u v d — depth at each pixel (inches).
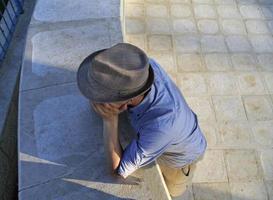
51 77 101.9
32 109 93.4
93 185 79.0
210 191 126.3
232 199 125.1
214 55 170.1
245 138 140.9
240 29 183.8
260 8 195.8
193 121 76.2
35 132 88.3
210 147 137.6
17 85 122.3
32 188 78.7
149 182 79.1
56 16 122.3
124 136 84.0
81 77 63.7
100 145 85.6
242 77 161.6
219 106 150.7
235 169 132.0
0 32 132.2
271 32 183.3
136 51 60.2
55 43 112.4
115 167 74.5
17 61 127.1
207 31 181.5
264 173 131.5
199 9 192.9
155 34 178.2
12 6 139.7
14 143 118.3
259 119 147.1
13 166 116.4
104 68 57.4
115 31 117.4
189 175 95.3
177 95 69.6
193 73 162.1
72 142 86.2
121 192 78.0
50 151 84.7
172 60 166.9
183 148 77.9
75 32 116.6
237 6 196.4
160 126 64.9
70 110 93.0
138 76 57.6
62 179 80.0
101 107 64.7
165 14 188.9
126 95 58.7
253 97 154.4
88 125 89.5
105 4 126.5
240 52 172.4
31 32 116.6
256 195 126.3
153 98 65.7
